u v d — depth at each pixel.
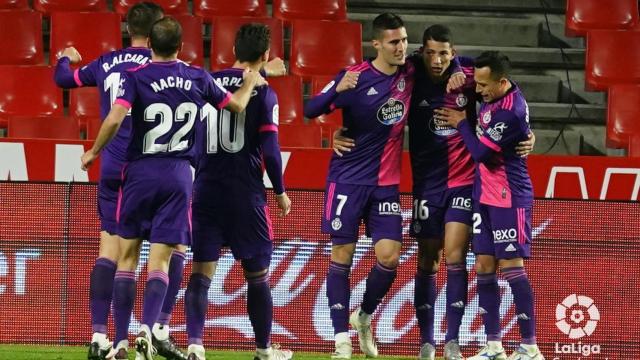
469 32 47.59
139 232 23.58
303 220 30.08
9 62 43.97
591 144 43.94
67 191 29.97
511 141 25.25
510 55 46.44
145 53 25.39
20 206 29.88
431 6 48.66
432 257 27.12
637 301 30.19
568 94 45.66
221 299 29.84
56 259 29.91
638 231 30.20
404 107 26.08
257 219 24.73
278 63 25.23
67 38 43.72
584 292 30.11
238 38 24.69
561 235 30.09
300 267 30.05
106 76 25.25
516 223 25.67
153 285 23.12
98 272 24.91
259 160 24.83
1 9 45.91
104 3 46.81
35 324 29.86
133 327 29.61
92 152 23.09
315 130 37.94
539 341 29.98
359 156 26.28
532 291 27.17
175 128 23.25
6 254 29.81
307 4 47.19
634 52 45.41
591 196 32.22
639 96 42.16
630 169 32.19
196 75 23.39
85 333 29.92
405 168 30.88
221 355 28.70
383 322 29.94
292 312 30.02
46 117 37.84
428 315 27.31
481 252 26.08
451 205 26.42
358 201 26.34
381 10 48.72
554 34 48.28
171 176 23.25
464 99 26.38
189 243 23.61
